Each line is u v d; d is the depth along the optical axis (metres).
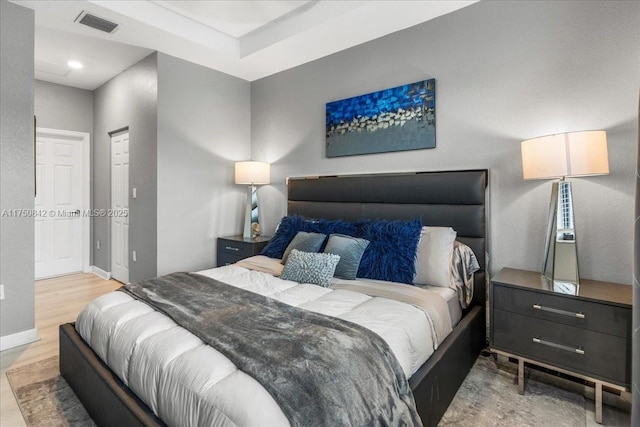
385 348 1.34
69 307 3.43
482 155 2.50
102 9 2.61
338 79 3.32
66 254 4.79
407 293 1.95
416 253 2.31
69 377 1.95
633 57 1.94
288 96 3.79
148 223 3.54
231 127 4.04
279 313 1.61
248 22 3.12
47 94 4.42
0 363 2.29
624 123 1.97
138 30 2.92
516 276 2.12
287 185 3.71
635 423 1.40
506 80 2.38
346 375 1.13
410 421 1.24
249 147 4.25
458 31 2.58
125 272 4.21
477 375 2.13
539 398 1.89
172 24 2.97
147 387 1.27
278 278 2.33
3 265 2.53
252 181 3.71
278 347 1.24
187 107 3.61
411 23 2.77
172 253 3.53
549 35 2.21
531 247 2.32
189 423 1.06
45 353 2.45
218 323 1.48
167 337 1.38
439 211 2.60
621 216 1.99
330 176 3.28
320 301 1.83
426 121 2.74
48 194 4.61
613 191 2.01
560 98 2.18
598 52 2.05
